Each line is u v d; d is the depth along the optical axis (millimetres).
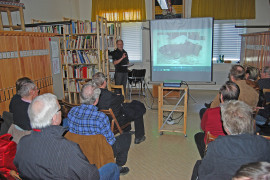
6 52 2549
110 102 2457
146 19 6734
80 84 3799
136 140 3074
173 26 5246
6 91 2576
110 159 1759
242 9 6023
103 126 1747
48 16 5754
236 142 1157
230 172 1116
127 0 6648
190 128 3602
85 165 1175
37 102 1218
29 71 2955
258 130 2469
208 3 6152
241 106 1336
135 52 7180
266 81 3170
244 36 5789
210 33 5105
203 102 5227
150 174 2363
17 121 1976
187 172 2393
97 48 4422
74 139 1724
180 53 5328
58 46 3900
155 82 5551
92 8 6965
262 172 694
